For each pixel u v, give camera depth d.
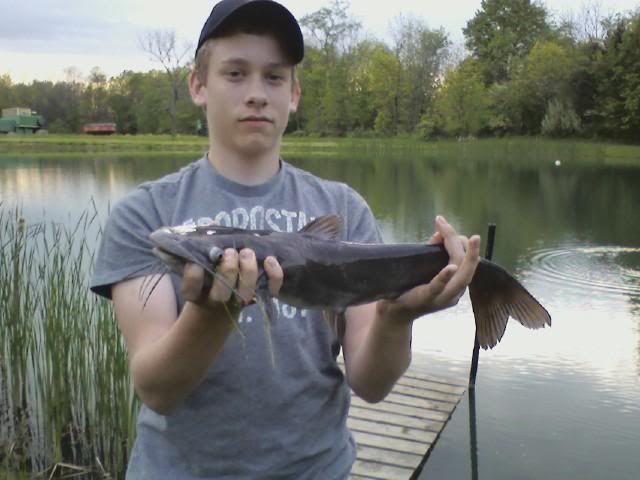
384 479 5.39
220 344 1.82
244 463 2.05
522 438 6.21
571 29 65.25
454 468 5.75
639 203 22.41
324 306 2.15
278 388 2.06
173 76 65.62
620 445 6.02
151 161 39.12
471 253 1.90
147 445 2.12
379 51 64.06
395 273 2.21
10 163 36.97
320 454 2.13
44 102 73.31
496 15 68.00
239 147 2.21
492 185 28.09
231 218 2.19
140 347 1.97
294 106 2.39
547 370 7.72
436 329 9.02
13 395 5.89
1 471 5.33
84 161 39.12
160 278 1.96
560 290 11.09
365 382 2.21
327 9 65.12
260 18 2.11
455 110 58.53
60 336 5.64
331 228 2.20
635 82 49.84
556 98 54.53
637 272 12.31
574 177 32.25
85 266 7.76
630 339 8.70
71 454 5.72
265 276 1.95
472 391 7.20
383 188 26.59
